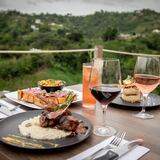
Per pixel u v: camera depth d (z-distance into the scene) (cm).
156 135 69
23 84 404
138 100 95
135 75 87
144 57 87
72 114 78
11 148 59
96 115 83
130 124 76
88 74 89
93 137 66
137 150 60
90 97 90
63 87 111
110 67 75
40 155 57
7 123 71
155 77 84
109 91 71
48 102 83
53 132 63
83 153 58
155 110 90
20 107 91
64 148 59
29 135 63
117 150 58
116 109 90
